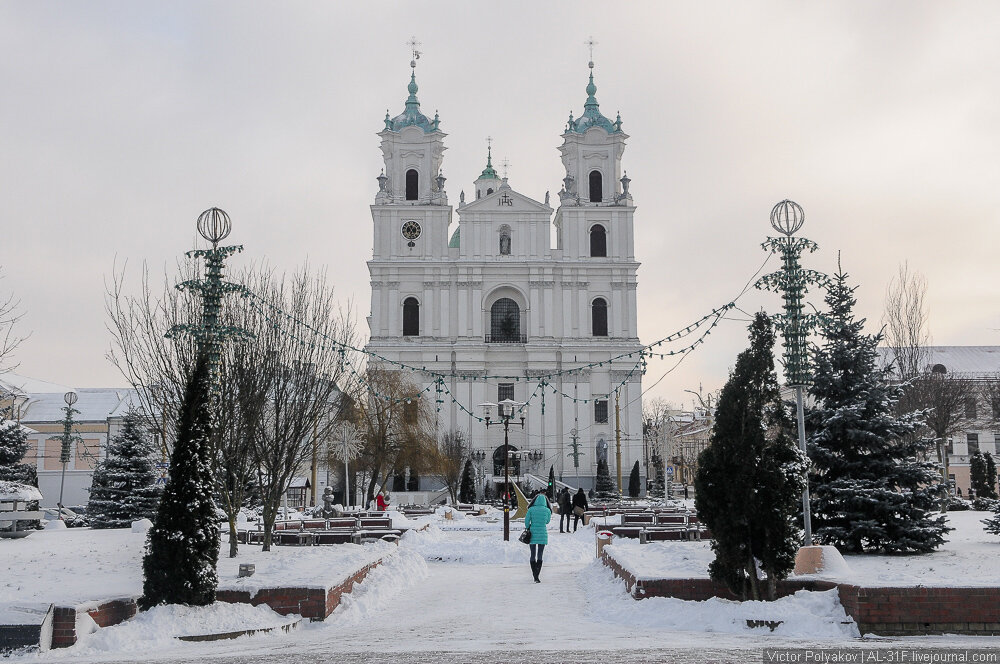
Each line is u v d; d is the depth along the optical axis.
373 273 84.25
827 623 12.84
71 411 56.75
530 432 82.56
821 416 23.67
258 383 24.39
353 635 13.25
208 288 17.03
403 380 80.19
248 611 13.67
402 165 86.31
